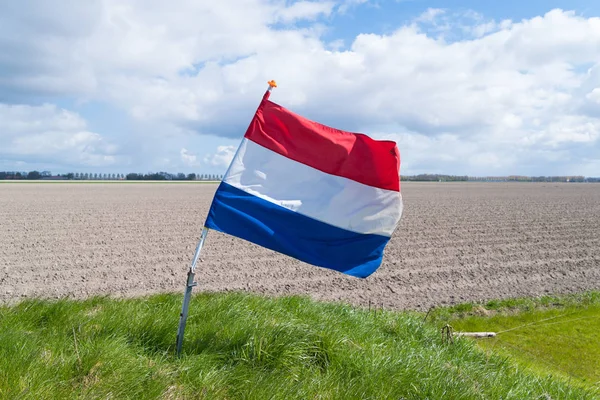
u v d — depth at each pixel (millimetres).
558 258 15195
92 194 51875
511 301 9703
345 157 4742
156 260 13852
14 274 11648
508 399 4199
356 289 10859
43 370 3549
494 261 14547
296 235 4629
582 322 8281
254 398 3617
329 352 4539
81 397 3293
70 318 5262
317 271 12680
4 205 34312
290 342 4512
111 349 4074
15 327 4641
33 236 18516
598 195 57938
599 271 13281
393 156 4707
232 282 11273
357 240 4809
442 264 13953
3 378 3322
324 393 3814
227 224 4473
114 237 18484
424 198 50000
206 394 3637
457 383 4223
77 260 13656
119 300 6785
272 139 4688
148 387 3588
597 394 5070
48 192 55844
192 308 5828
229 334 4738
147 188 72188
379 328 6223
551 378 5031
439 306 9469
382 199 4801
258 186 4602
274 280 11578
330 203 4707
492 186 101062
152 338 4746
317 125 4758
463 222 25359
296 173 4691
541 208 35750
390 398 3887
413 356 4809
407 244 17734
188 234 19547
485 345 6953
